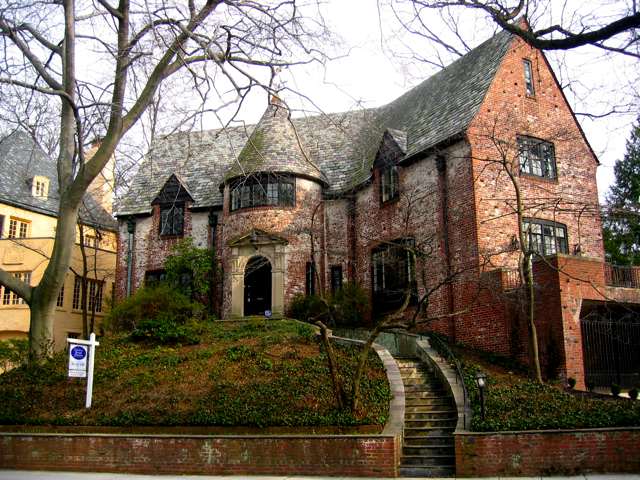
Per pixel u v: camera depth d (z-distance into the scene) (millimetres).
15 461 15094
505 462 12609
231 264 26859
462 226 21609
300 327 22328
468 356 19234
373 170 26375
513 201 21812
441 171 22750
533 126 23406
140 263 30797
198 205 30125
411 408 15766
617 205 21312
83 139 18312
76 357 16375
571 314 18328
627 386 20297
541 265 19078
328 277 27344
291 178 27031
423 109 27312
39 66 17562
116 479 13180
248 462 13695
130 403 16547
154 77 17859
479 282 18219
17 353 20844
